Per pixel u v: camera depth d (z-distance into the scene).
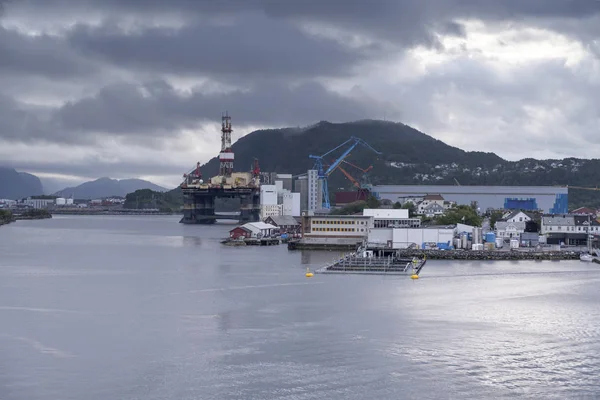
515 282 129.12
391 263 157.25
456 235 193.38
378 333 87.44
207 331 89.06
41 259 178.12
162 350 80.69
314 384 69.44
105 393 67.56
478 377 71.44
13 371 73.75
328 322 93.50
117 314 99.50
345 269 147.38
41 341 84.88
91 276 140.12
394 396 66.50
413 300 109.25
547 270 149.12
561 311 100.44
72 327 91.88
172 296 114.12
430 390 67.94
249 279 134.25
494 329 89.50
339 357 77.62
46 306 105.81
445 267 155.25
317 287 123.19
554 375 72.06
